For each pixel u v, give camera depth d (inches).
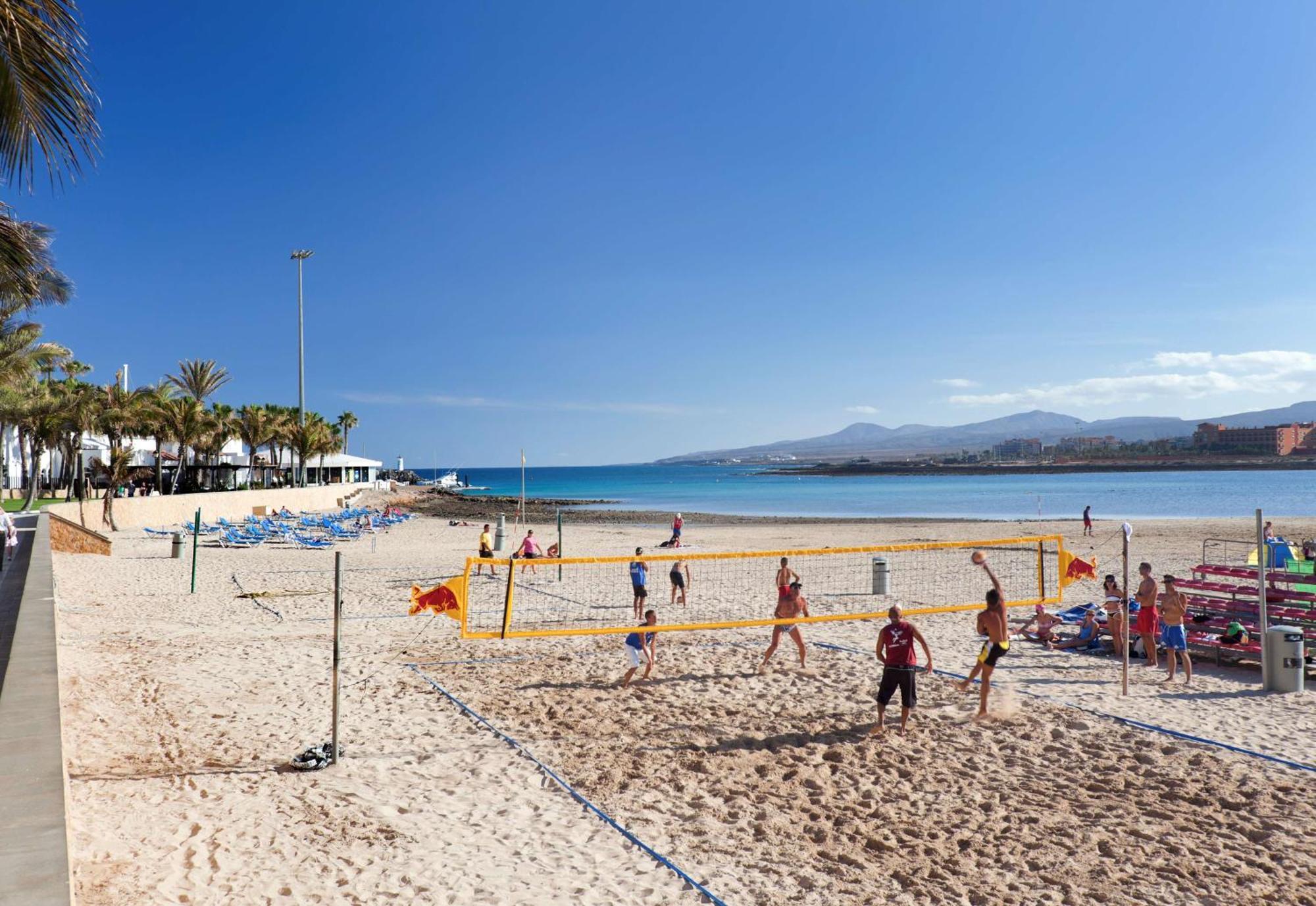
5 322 1051.9
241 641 481.1
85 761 276.1
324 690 374.0
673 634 510.3
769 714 338.3
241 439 2208.4
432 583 754.2
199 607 611.8
